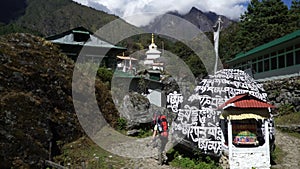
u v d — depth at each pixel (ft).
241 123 32.53
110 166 32.04
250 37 116.26
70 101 42.96
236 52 120.98
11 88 34.58
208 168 32.09
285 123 52.75
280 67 74.95
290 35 64.49
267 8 116.37
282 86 61.72
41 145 32.96
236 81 37.32
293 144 42.80
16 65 37.19
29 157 30.83
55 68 43.65
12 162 29.19
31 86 37.37
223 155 32.42
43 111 36.58
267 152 31.50
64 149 36.86
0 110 30.94
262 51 80.43
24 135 31.53
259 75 87.10
